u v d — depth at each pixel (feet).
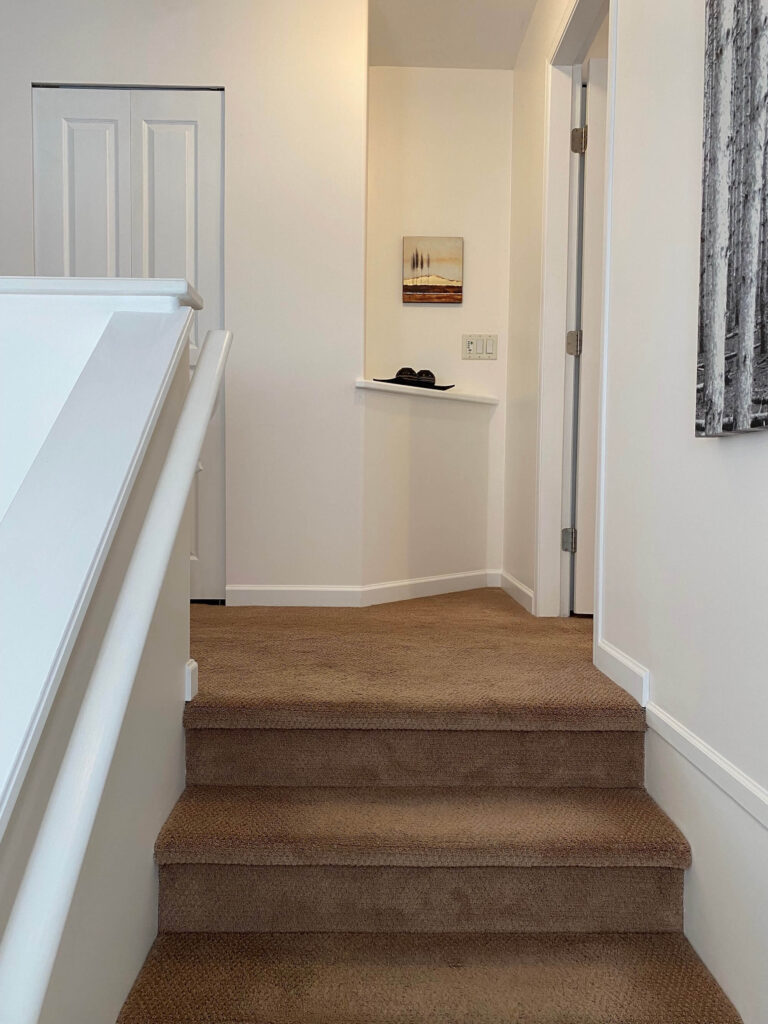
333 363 11.75
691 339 5.87
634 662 7.09
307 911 5.92
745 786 4.91
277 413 11.76
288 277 11.67
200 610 11.40
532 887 5.93
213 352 6.17
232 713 6.68
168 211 11.66
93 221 11.60
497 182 13.71
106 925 4.64
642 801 6.57
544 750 6.82
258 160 11.55
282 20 11.47
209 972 5.40
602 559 8.01
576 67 10.91
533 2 11.76
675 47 6.17
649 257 6.74
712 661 5.50
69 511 3.79
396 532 12.46
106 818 4.58
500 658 8.54
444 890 5.92
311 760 6.79
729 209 4.85
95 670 3.76
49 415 5.29
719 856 5.37
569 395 11.21
